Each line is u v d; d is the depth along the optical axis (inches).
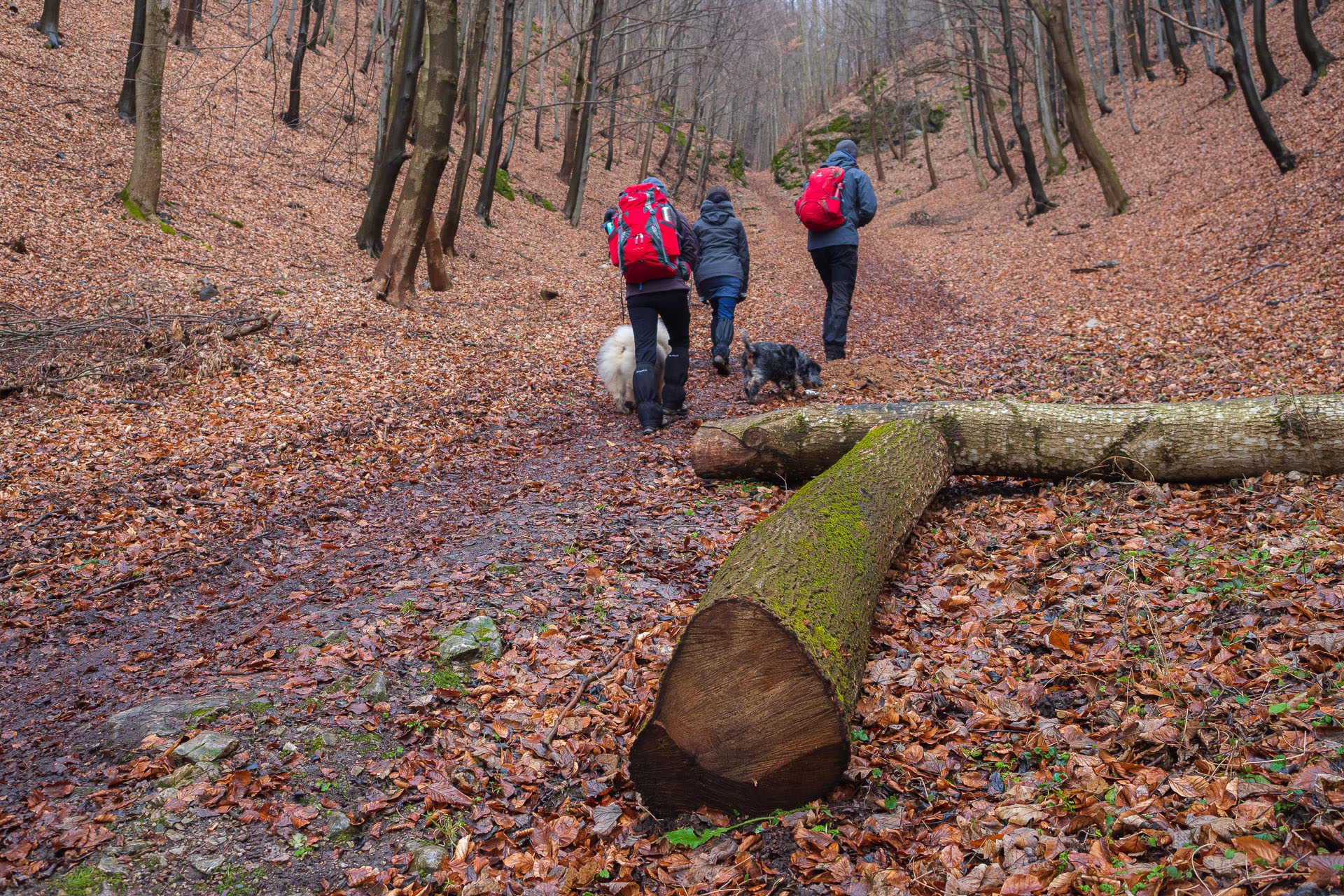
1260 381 244.1
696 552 165.0
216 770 102.8
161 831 93.4
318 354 349.4
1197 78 970.7
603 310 505.4
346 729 112.6
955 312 473.4
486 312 472.4
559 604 147.0
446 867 91.0
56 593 166.6
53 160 514.3
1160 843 77.0
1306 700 91.8
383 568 171.0
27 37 674.2
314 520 203.6
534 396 312.5
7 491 215.2
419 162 445.1
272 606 156.5
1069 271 559.5
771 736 95.3
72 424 263.7
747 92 2000.5
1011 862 79.6
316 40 1028.5
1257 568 125.8
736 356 353.1
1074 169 975.0
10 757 110.0
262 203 602.2
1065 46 693.9
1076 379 281.3
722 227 312.2
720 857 90.7
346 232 610.9
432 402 303.1
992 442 173.6
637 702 117.7
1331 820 73.8
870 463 151.8
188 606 161.3
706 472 201.3
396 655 130.0
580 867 89.7
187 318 352.5
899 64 1673.2
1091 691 105.5
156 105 490.0
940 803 91.7
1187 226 563.5
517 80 1397.6
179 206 534.6
